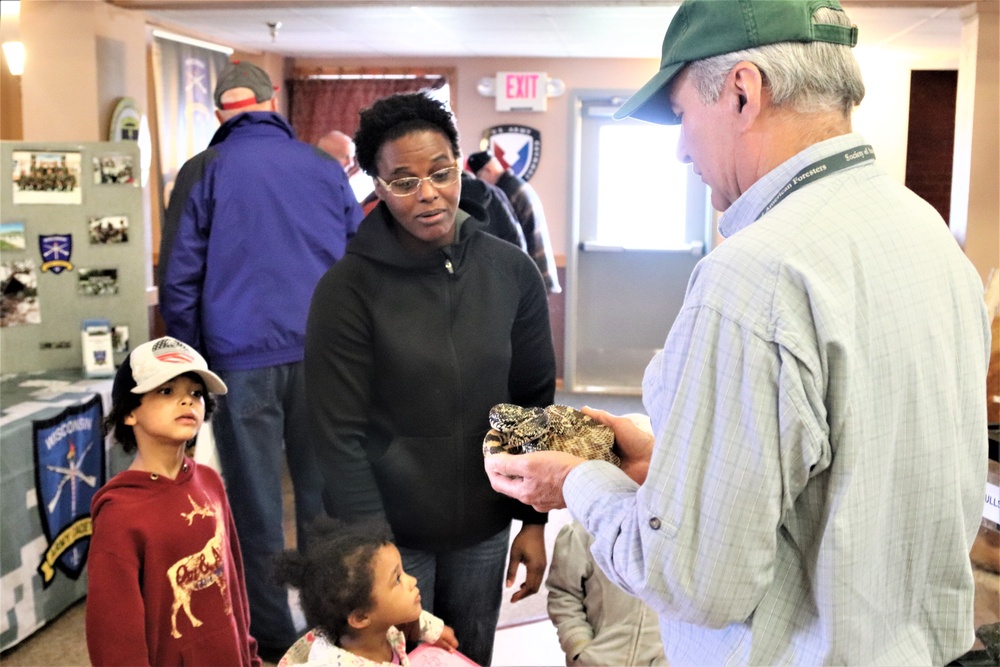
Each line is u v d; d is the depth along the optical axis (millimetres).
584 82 6141
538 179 6250
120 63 4293
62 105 4066
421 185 1595
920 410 947
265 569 2652
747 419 886
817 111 967
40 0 3996
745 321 888
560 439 1374
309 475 2736
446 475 1713
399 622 1581
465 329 1701
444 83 6219
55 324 3295
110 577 1754
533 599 3014
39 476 2750
